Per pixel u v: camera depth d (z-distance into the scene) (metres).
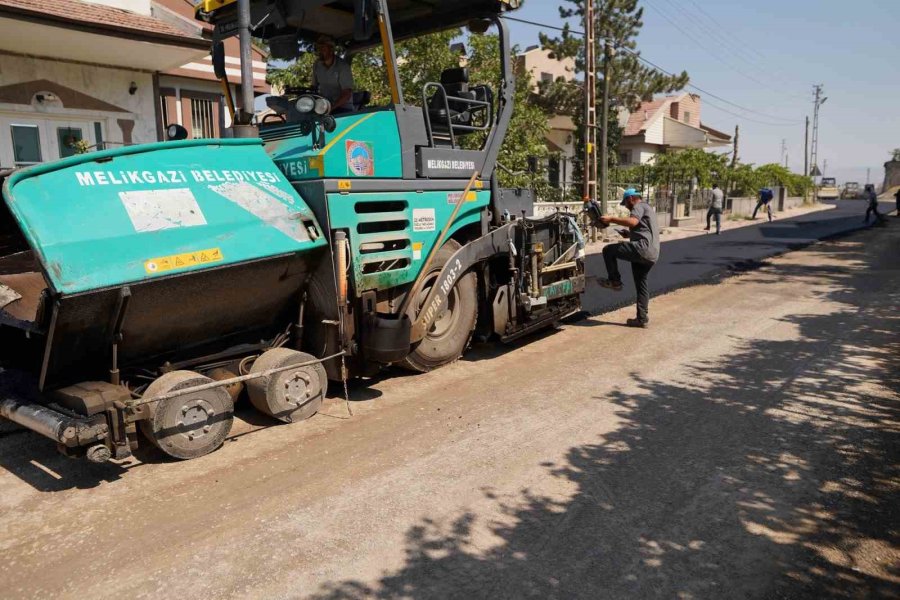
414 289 5.17
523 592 2.76
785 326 7.40
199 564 2.96
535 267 6.48
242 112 4.71
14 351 4.62
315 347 4.96
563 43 25.50
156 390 3.90
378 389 5.38
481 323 6.43
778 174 36.50
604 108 17.89
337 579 2.85
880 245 16.31
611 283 7.71
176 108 12.57
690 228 22.89
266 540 3.15
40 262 3.37
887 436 4.34
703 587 2.79
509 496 3.55
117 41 9.34
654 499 3.53
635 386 5.39
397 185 5.13
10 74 9.83
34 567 2.96
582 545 3.09
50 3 8.94
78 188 3.65
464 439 4.32
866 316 7.84
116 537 3.20
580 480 3.74
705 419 4.66
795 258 13.74
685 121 40.38
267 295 4.56
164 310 3.96
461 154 5.82
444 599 2.71
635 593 2.75
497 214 6.44
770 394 5.16
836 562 2.97
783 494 3.58
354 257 4.81
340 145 4.70
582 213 8.05
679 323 7.66
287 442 4.30
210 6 5.72
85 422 3.54
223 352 4.62
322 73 5.93
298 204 4.60
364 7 4.99
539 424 4.57
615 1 24.77
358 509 3.42
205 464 3.99
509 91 6.26
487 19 6.16
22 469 3.99
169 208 3.92
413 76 13.10
